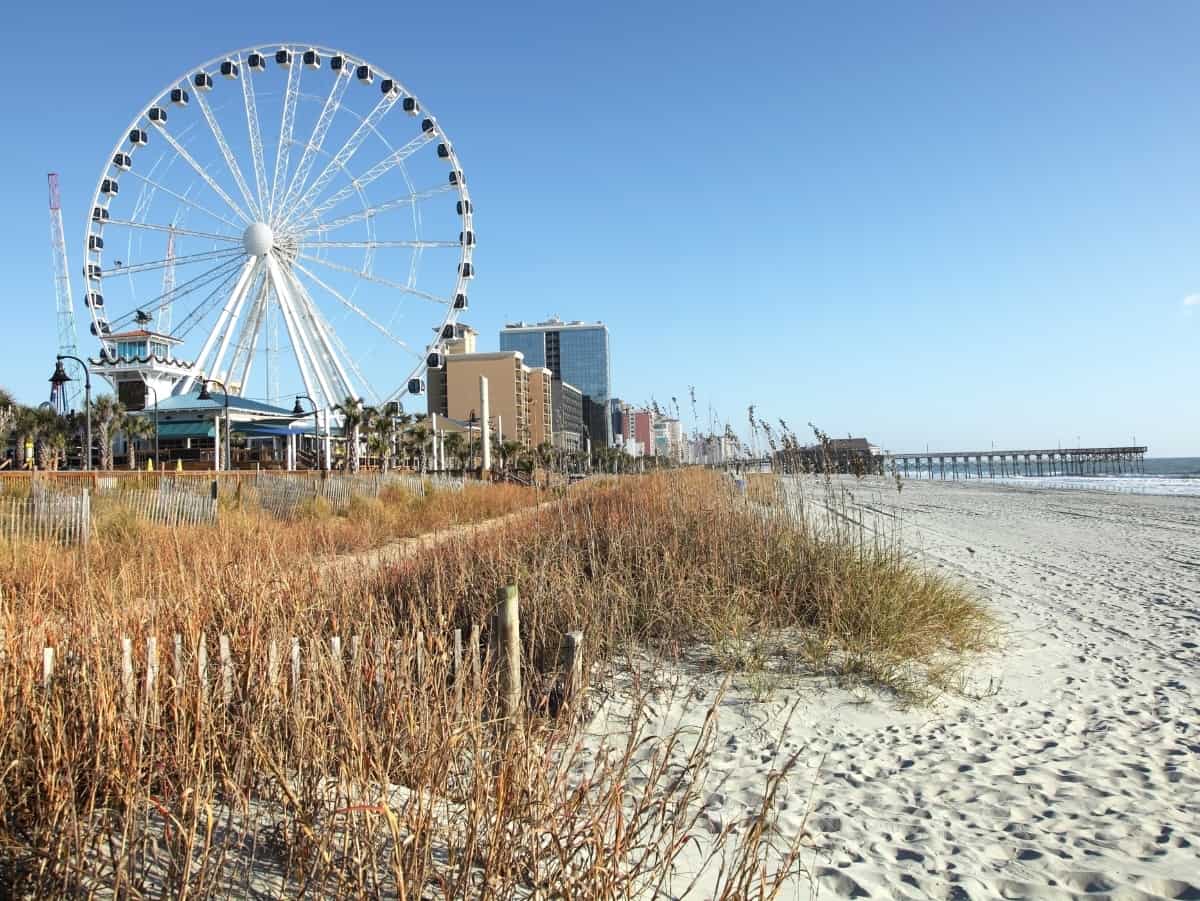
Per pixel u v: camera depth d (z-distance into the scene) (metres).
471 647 4.30
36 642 3.86
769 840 3.08
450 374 121.19
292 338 44.06
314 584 6.18
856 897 3.47
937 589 8.88
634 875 2.75
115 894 2.39
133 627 4.55
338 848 2.82
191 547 10.06
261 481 21.52
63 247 67.19
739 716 5.77
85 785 3.09
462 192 45.19
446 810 2.98
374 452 49.38
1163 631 9.15
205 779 3.14
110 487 18.30
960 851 3.91
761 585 8.23
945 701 6.35
